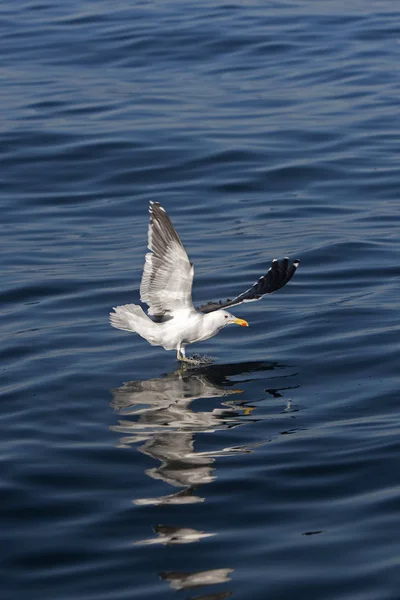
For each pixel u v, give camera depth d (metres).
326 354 15.91
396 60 33.41
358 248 20.81
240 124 28.62
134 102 30.42
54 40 36.38
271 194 24.53
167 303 14.94
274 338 16.72
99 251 21.17
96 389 14.88
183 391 14.76
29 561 10.58
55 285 19.20
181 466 12.46
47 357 16.05
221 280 19.47
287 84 31.73
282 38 35.88
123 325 15.41
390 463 12.34
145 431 13.46
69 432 13.48
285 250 20.86
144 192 24.81
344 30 36.62
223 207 23.83
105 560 10.55
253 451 12.81
